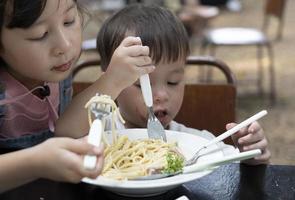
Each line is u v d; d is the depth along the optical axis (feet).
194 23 14.35
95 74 11.24
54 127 3.30
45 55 2.70
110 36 3.75
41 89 3.31
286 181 2.59
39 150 2.12
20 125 3.30
